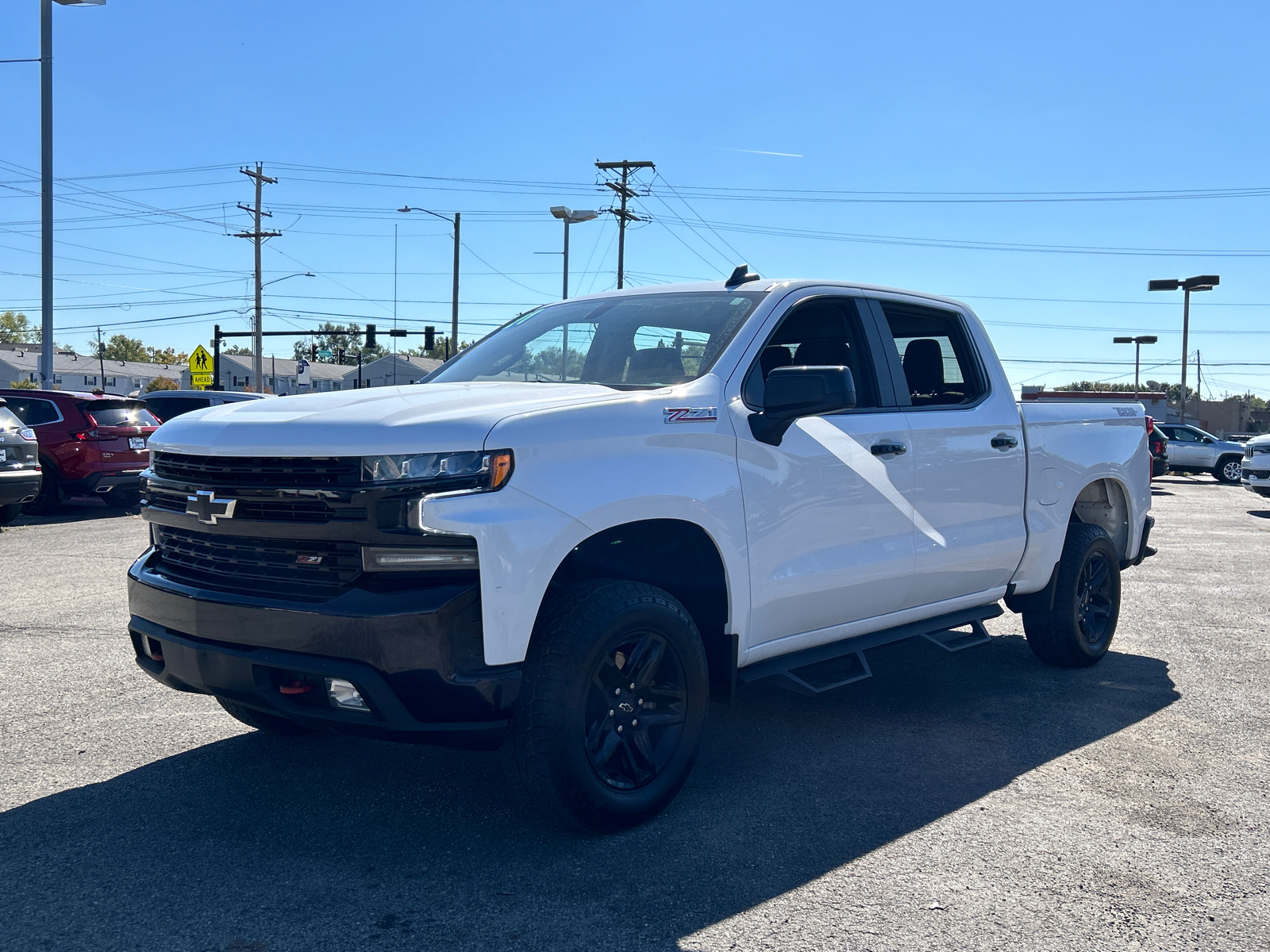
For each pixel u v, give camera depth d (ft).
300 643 10.11
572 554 11.48
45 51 66.54
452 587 9.92
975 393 16.84
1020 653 20.58
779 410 12.09
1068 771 13.42
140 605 11.76
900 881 10.12
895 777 13.16
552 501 10.40
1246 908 9.61
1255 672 18.95
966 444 15.76
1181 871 10.41
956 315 17.01
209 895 9.74
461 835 11.16
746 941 8.94
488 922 9.24
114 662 18.69
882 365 14.92
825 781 12.96
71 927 9.11
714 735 14.92
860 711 16.25
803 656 13.80
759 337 13.16
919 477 14.88
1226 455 98.58
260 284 151.43
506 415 10.48
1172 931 9.16
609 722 11.12
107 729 14.85
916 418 15.07
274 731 14.24
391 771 13.16
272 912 9.40
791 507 12.89
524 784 10.53
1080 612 18.75
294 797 12.24
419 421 10.24
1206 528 47.73
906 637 15.37
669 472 11.45
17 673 17.94
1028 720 15.79
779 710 16.28
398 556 9.93
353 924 9.18
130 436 47.16
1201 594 28.02
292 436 10.41
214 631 10.74
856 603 14.08
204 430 11.27
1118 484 20.04
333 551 10.27
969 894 9.86
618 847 10.85
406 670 9.77
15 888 9.87
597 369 13.56
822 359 14.58
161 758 13.65
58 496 45.37
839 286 14.71
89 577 28.27
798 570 13.02
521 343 14.90
